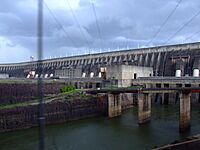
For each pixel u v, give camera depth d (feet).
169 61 349.61
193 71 304.30
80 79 331.36
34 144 130.52
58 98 212.43
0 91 206.69
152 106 269.23
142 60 386.93
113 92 212.02
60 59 548.72
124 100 256.32
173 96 287.69
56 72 488.02
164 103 291.99
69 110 198.39
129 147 125.29
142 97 180.96
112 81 286.46
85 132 159.63
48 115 181.98
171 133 151.53
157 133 151.84
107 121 194.90
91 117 213.66
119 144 131.23
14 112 163.02
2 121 155.84
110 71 292.40
